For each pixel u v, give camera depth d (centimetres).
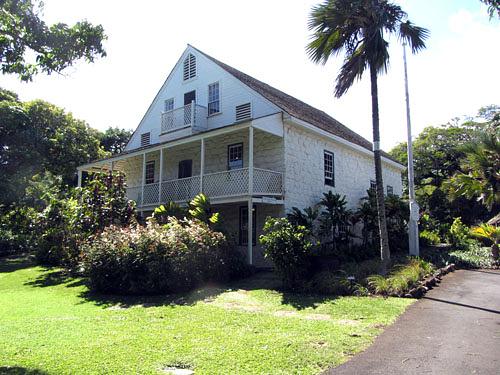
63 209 1681
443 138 3450
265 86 2134
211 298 952
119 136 4216
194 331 637
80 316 797
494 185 1627
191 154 1947
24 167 2583
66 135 2841
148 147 1781
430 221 2378
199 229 1181
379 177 1227
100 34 662
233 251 1274
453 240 1927
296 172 1592
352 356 497
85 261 1136
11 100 2675
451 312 739
